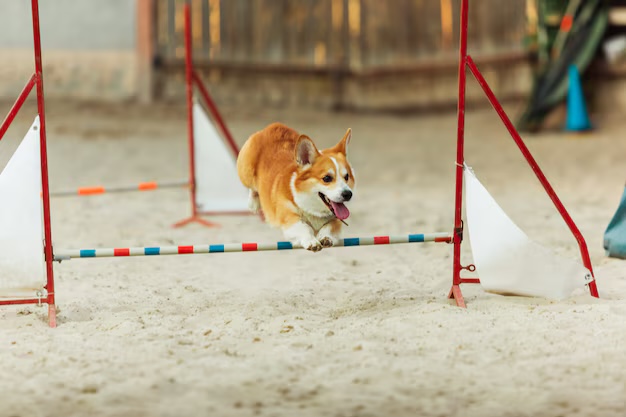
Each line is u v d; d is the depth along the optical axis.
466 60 6.87
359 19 24.89
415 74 24.64
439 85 24.53
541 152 17.92
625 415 4.64
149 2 23.53
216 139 11.28
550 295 6.91
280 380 5.23
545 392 4.99
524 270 6.86
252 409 4.79
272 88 24.55
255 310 6.91
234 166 11.34
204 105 23.42
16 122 20.20
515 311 6.65
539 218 11.23
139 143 19.02
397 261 9.02
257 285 8.06
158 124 21.27
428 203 12.89
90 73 24.34
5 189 6.55
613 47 21.34
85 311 6.98
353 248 9.76
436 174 15.98
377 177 15.75
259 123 21.80
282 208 6.89
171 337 6.15
